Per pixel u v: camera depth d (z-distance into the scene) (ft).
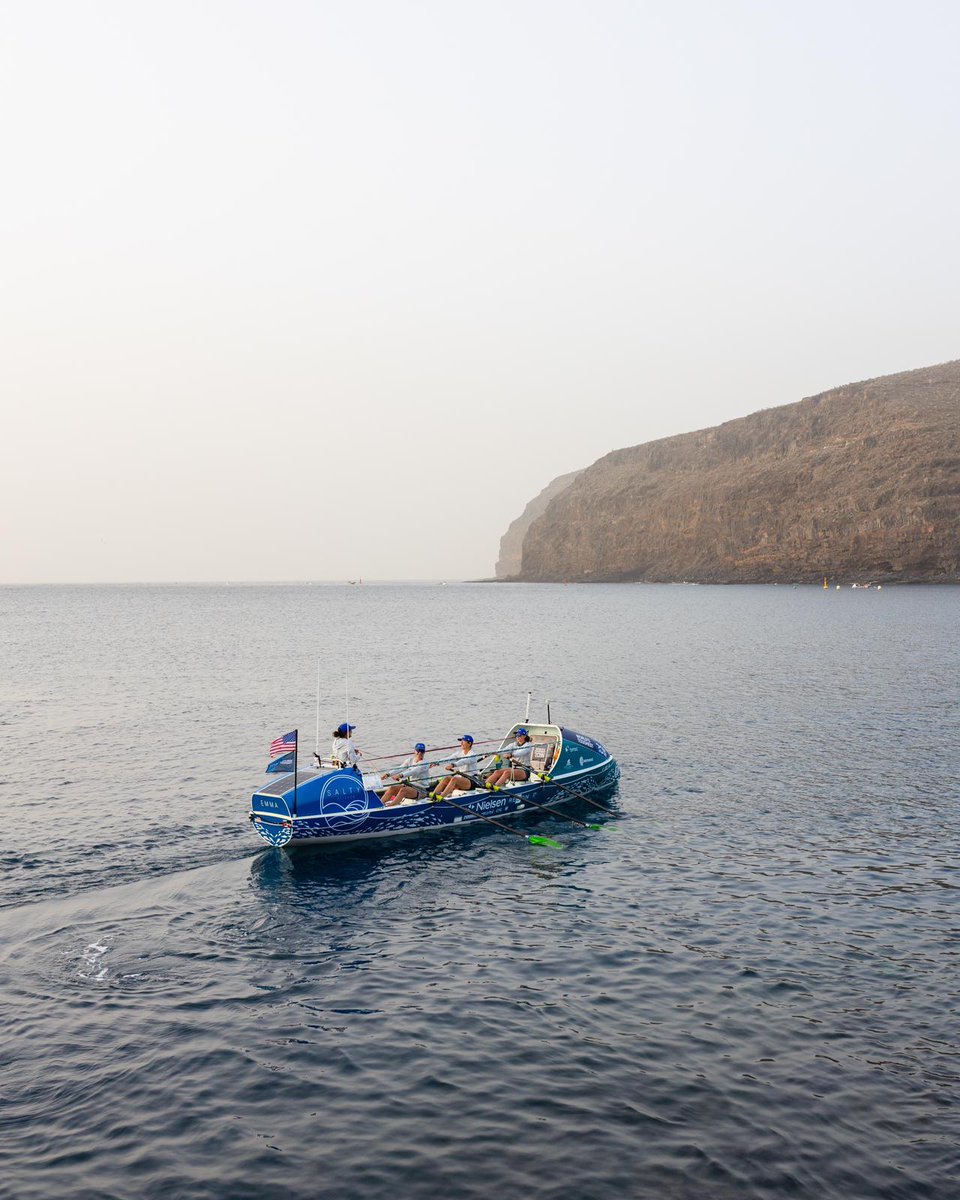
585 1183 28.43
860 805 75.10
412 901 54.24
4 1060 35.76
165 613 470.80
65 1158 29.84
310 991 42.11
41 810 73.92
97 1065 35.53
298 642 260.62
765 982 42.32
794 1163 29.19
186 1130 31.45
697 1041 37.09
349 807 65.26
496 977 43.47
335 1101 33.22
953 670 169.37
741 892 54.85
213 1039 37.65
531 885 57.06
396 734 111.04
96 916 51.31
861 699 134.21
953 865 59.31
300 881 57.88
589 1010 39.96
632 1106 32.63
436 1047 36.96
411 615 431.84
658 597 594.24
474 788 72.64
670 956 45.52
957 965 43.83
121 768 90.63
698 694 142.31
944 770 87.56
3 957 45.52
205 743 104.73
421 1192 28.14
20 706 133.59
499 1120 31.94
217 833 67.87
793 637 253.03
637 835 67.92
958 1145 30.01
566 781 77.05
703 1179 28.53
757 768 89.71
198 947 47.19
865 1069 34.73
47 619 407.44
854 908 51.70
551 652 219.61
